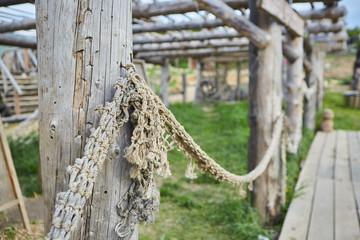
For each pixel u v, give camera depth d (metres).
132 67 1.20
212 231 3.20
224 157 5.59
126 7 1.23
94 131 1.08
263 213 3.26
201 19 4.70
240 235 3.07
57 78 1.14
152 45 7.68
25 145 6.14
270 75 3.01
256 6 2.66
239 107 11.16
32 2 2.76
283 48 5.45
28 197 4.07
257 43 2.90
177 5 3.52
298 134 5.61
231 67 16.03
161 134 1.28
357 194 3.71
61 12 1.12
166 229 3.25
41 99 1.19
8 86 10.41
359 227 2.87
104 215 1.21
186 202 3.86
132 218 1.25
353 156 5.61
